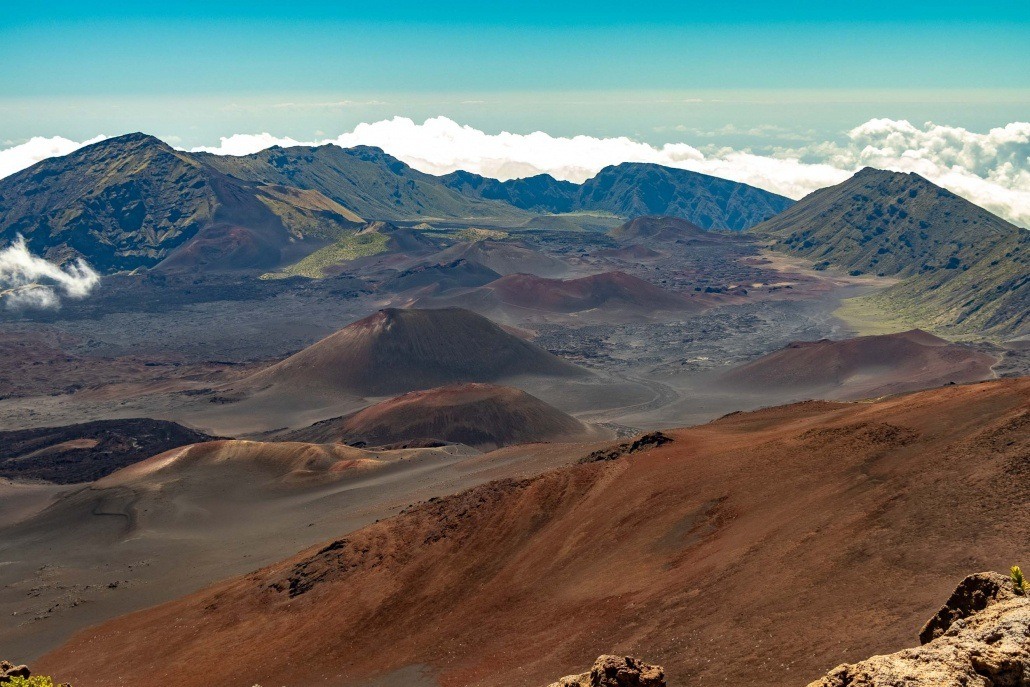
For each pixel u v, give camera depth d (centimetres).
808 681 3631
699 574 5650
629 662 2823
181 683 6744
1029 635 2222
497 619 6322
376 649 6519
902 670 2155
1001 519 4800
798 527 5825
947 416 6875
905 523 5222
